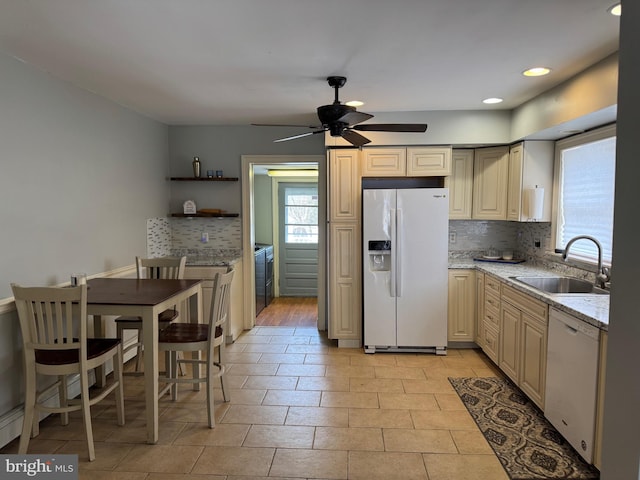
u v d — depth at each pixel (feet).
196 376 11.25
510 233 15.26
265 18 6.94
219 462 7.91
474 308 13.83
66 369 7.89
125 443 8.55
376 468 7.72
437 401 10.36
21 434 8.23
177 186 16.29
